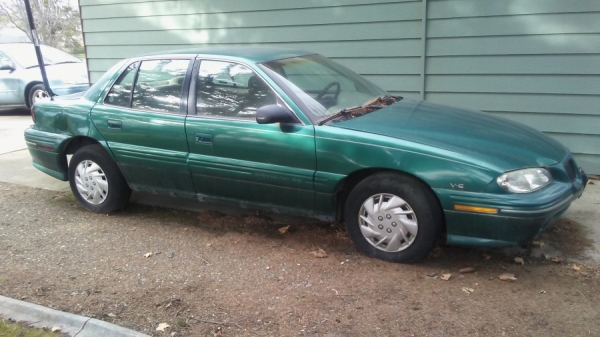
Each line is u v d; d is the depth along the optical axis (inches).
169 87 191.0
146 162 194.4
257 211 211.6
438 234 156.3
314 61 198.8
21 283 159.2
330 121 165.6
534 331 127.6
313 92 176.4
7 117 466.9
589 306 137.9
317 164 163.2
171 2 313.4
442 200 149.3
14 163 294.2
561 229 186.1
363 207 164.2
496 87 247.0
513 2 234.4
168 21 317.4
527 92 241.9
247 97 176.6
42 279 161.5
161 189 199.6
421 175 150.6
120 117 197.2
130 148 196.1
